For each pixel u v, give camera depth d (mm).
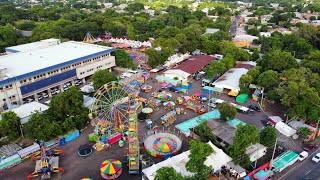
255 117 92625
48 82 110188
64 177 65688
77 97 88250
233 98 106562
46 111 84125
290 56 119562
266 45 162625
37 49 136000
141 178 65000
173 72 124250
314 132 79875
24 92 102875
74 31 185875
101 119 86062
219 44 156875
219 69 119312
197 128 79688
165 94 105875
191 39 163500
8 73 102188
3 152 72375
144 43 184250
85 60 124812
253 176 64250
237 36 191125
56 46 142375
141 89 115250
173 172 54750
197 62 138125
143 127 87750
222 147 73312
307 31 165500
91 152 75250
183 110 97500
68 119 81125
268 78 101750
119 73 134750
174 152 72875
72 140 81062
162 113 96625
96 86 103875
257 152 68938
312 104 84812
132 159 67125
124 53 141250
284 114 92812
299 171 67125
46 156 68625
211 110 96688
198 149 59719
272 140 72688
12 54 126688
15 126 80438
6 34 172875
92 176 66125
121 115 88125
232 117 85188
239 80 107750
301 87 89250
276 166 66250
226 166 66438
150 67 137750
